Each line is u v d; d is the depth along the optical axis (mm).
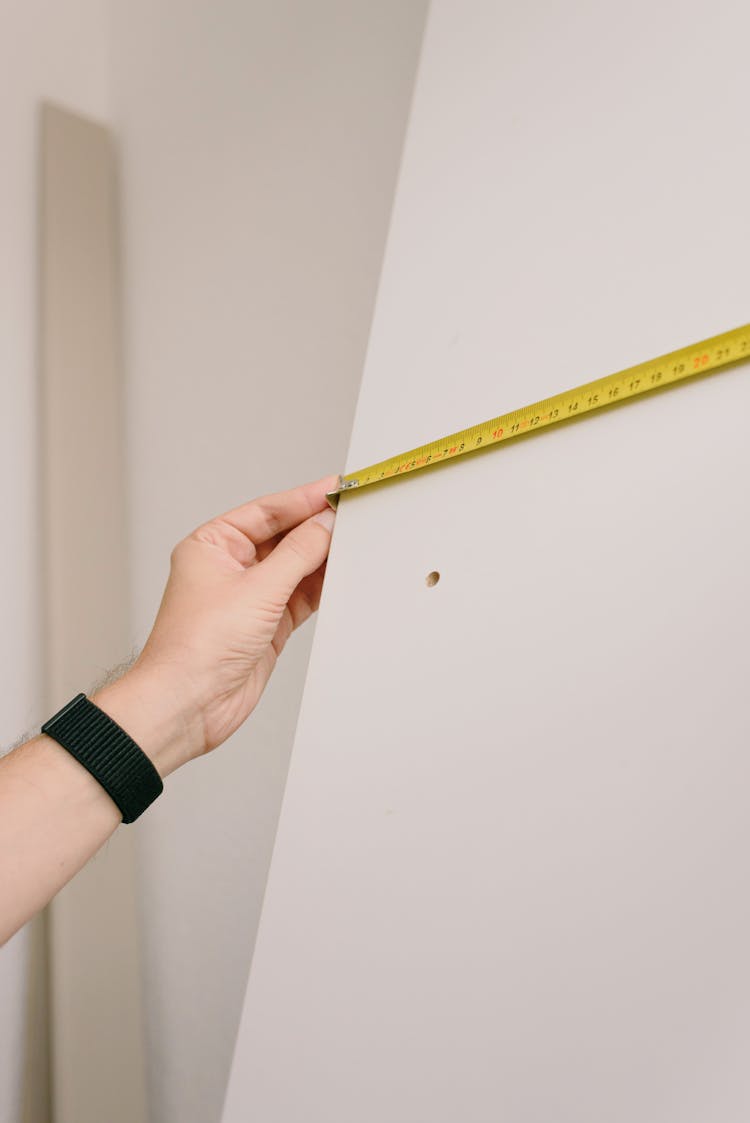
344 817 496
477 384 506
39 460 1039
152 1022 981
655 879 379
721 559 385
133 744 467
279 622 614
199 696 509
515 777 431
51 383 1032
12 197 1063
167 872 993
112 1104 920
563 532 442
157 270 1077
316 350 875
